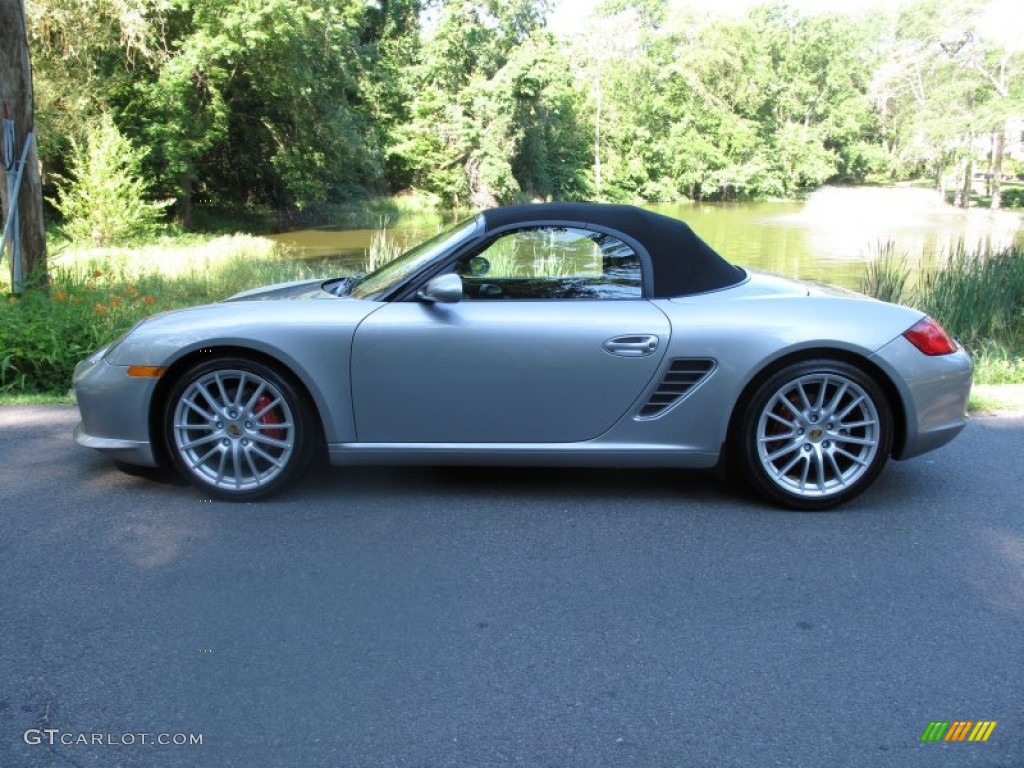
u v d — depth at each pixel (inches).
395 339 145.6
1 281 376.2
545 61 1930.4
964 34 2074.3
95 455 178.4
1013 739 86.8
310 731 87.5
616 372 145.6
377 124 1656.0
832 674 98.5
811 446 148.8
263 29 1098.7
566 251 150.8
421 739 86.4
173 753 83.8
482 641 105.4
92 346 251.9
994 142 2055.9
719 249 972.6
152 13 1045.8
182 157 1131.9
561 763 82.7
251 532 138.7
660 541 136.5
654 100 2559.1
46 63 864.9
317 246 1069.8
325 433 149.1
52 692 93.9
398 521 143.8
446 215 1736.0
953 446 189.3
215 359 147.6
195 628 107.9
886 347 145.5
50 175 918.4
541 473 169.9
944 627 109.7
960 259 386.6
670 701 93.1
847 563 128.8
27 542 134.0
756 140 2637.8
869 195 2701.8
